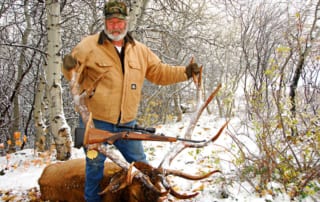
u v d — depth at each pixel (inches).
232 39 480.7
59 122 265.1
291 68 247.1
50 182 180.5
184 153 247.1
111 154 123.4
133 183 124.3
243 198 169.3
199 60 544.7
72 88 125.0
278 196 169.9
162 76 155.8
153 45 509.7
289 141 194.9
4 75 530.0
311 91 259.8
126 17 139.4
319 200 164.2
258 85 236.8
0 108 502.0
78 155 281.6
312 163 190.7
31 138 690.8
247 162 208.5
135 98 147.2
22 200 186.9
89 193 149.8
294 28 281.0
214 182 183.3
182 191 180.1
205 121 422.9
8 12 396.8
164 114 611.2
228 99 253.1
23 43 442.0
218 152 229.9
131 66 143.8
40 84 389.7
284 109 183.2
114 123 143.2
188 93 795.4
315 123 203.8
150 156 252.5
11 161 269.4
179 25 481.4
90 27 432.5
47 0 258.8
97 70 140.0
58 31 261.9
